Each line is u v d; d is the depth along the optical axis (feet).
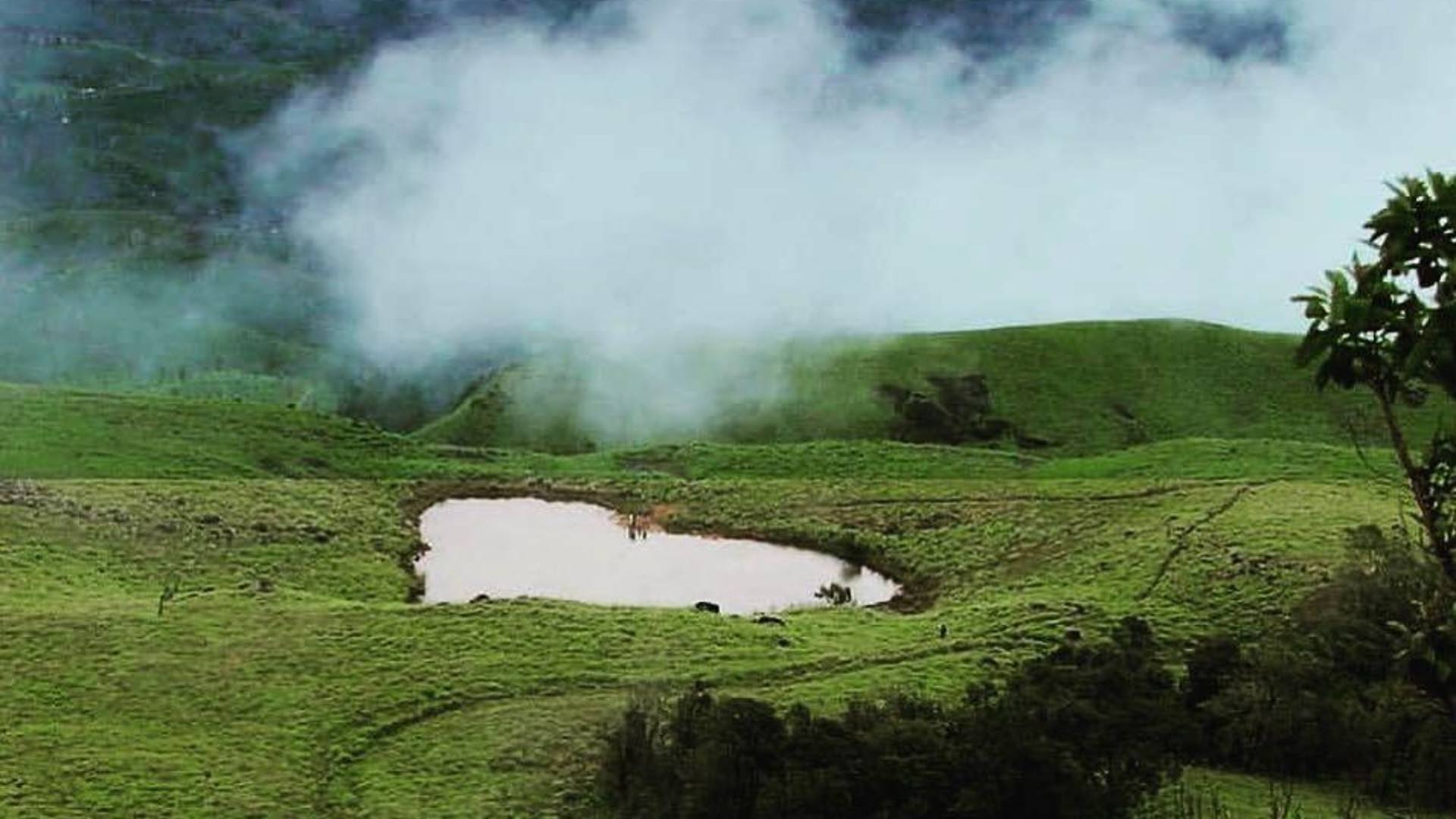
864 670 222.89
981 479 468.34
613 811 164.14
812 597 333.21
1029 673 196.65
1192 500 365.40
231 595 255.91
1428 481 53.36
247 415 520.01
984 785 154.92
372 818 164.76
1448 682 57.21
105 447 442.50
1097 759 165.48
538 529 414.21
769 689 211.00
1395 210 51.83
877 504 417.49
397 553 362.12
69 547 296.71
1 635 221.66
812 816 150.92
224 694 202.49
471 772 178.09
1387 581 211.82
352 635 230.68
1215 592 274.77
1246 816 169.37
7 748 179.11
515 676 212.43
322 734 190.39
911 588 341.62
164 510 339.57
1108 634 248.52
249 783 172.24
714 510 427.33
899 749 158.40
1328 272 53.57
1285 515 329.11
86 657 214.07
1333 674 200.75
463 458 536.01
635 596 333.62
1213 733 194.08
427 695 204.33
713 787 155.02
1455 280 49.65
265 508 367.04
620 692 207.51
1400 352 51.01
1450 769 177.27
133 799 165.68
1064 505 383.45
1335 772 189.67
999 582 324.60
